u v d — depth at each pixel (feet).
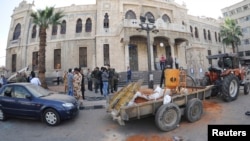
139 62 77.36
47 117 22.41
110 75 41.68
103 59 76.07
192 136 16.66
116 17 79.56
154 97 19.79
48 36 83.56
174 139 16.21
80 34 80.53
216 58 31.71
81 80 35.32
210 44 107.65
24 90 24.18
